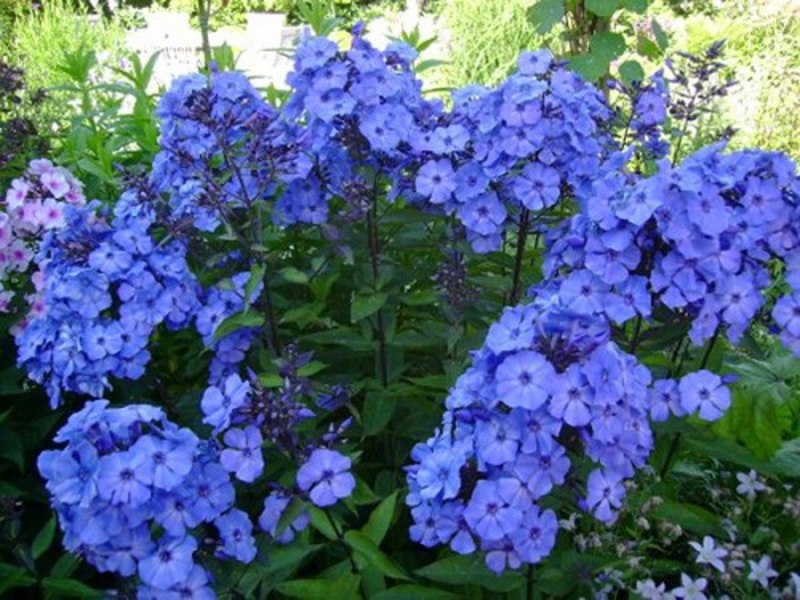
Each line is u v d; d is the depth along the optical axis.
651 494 0.60
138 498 0.39
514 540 0.42
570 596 0.52
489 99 0.62
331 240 0.63
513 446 0.41
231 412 0.45
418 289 0.72
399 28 2.54
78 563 0.52
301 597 0.48
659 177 0.49
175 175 0.66
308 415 0.46
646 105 0.77
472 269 0.77
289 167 0.60
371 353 0.68
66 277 0.58
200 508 0.42
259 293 0.61
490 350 0.43
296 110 0.65
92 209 0.64
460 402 0.44
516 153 0.60
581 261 0.53
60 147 0.93
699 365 0.62
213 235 0.70
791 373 0.63
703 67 0.82
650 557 0.58
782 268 0.75
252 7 3.09
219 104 0.66
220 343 0.62
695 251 0.49
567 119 0.60
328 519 0.51
